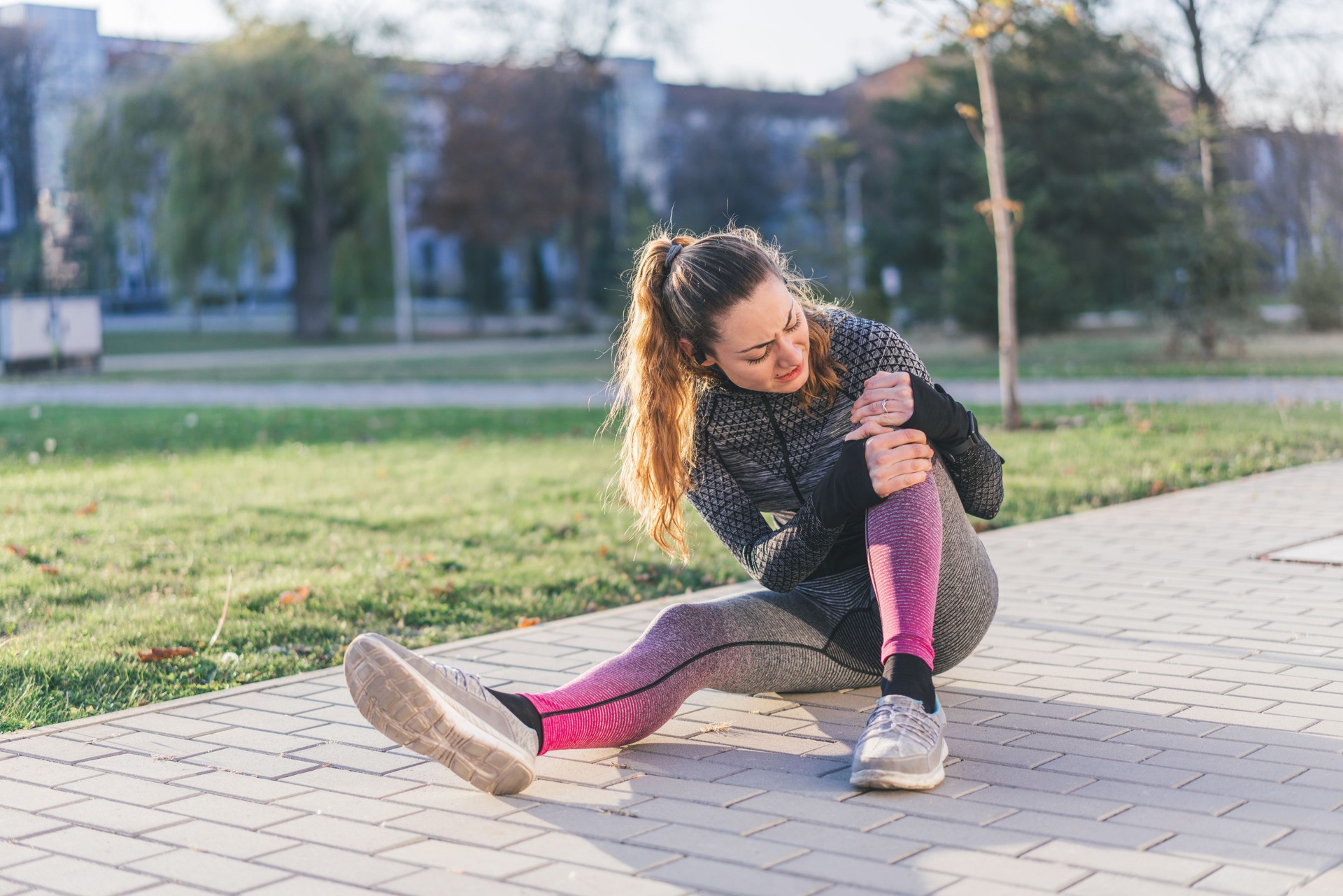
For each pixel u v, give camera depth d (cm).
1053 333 2539
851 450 283
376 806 282
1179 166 3044
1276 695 348
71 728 349
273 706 371
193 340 4244
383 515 752
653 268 300
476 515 757
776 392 293
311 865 248
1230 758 294
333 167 3656
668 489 315
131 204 3481
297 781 301
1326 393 1423
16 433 1348
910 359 306
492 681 396
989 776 286
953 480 317
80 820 277
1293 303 2770
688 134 5919
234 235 3344
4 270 4569
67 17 4878
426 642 464
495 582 564
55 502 815
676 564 600
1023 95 2934
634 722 296
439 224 4412
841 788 282
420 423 1423
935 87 3141
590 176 4444
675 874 237
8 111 4778
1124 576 527
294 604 516
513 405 1694
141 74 3444
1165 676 369
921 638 278
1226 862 234
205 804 286
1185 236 2080
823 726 330
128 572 587
